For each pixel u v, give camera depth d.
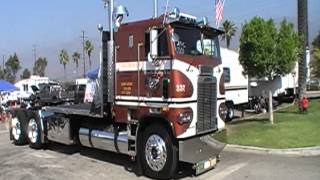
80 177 10.90
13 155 14.09
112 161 12.73
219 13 14.76
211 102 11.00
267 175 10.71
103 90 11.88
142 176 10.88
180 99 10.05
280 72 20.98
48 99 16.25
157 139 10.48
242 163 12.16
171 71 10.06
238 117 25.97
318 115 23.86
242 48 20.66
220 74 11.52
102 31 11.85
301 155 13.41
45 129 14.73
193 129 10.35
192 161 10.34
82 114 12.62
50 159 13.25
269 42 19.95
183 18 10.38
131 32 11.01
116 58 11.45
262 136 16.36
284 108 30.23
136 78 10.89
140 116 10.76
